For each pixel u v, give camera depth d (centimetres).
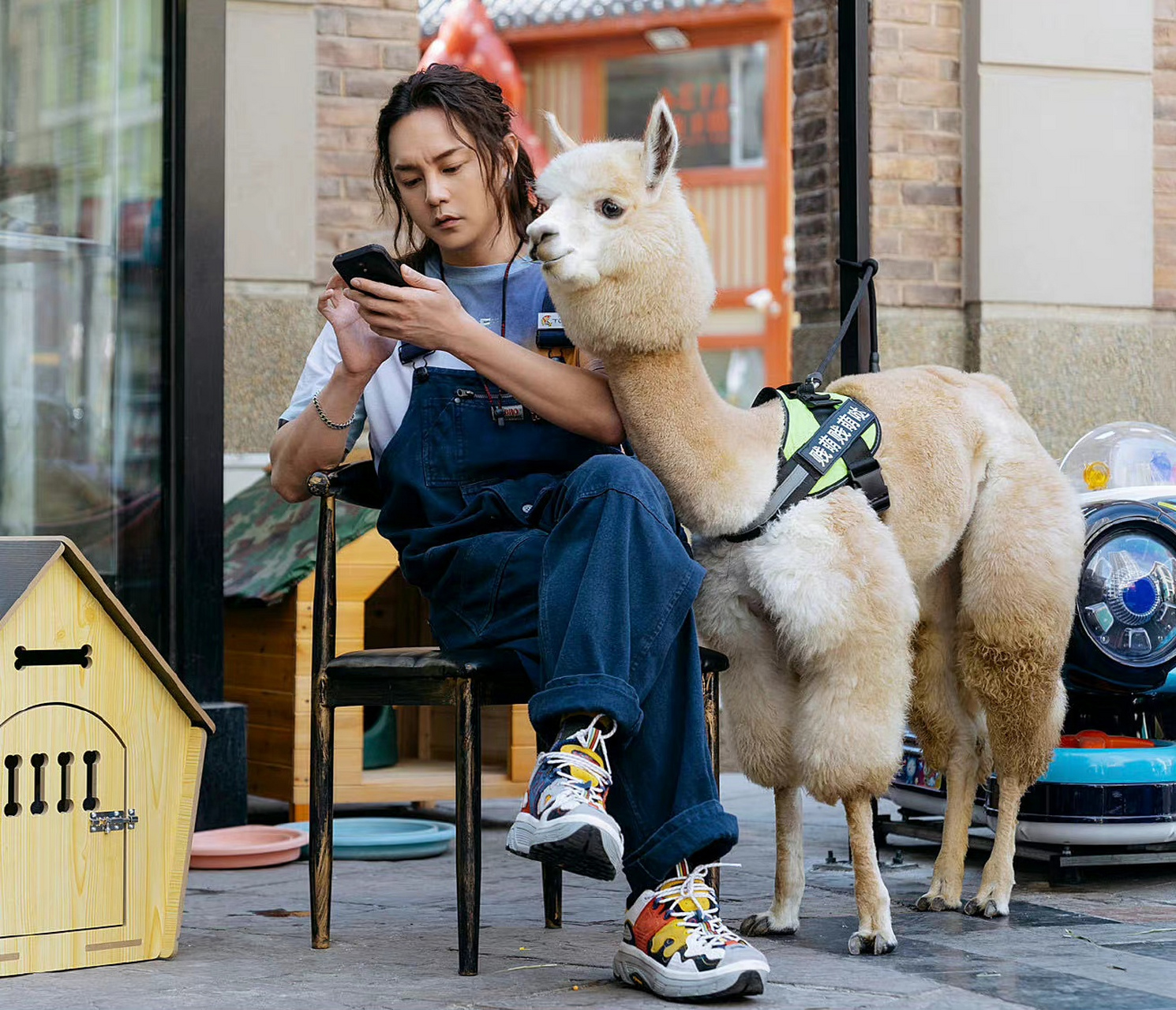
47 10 389
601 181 228
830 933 262
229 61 503
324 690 250
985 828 362
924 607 290
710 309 237
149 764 242
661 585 215
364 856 348
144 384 380
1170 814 310
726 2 1959
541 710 209
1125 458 379
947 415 278
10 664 227
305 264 512
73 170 388
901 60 552
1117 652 325
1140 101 573
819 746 238
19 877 228
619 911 287
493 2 1977
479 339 235
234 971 234
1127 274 573
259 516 437
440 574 244
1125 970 233
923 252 555
